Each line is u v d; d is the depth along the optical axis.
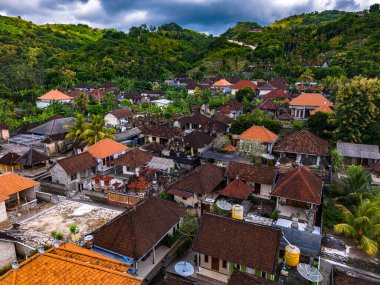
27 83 127.06
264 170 41.94
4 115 83.31
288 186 36.91
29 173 50.84
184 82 139.62
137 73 157.12
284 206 38.00
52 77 137.50
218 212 36.47
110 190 43.94
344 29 150.00
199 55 194.38
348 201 38.59
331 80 97.06
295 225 32.06
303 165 47.22
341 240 33.25
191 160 52.84
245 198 37.84
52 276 16.84
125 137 65.31
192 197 39.91
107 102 96.19
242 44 192.75
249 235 27.11
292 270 28.34
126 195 39.59
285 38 168.38
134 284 17.48
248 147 52.56
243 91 90.19
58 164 46.97
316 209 35.59
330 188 41.41
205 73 157.75
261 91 100.44
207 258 28.16
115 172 51.41
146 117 82.69
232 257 26.17
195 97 100.69
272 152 55.09
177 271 26.62
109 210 37.28
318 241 30.81
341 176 43.88
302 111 71.00
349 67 111.31
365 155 47.69
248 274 23.42
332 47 140.25
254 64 153.00
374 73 98.12
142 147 61.81
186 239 33.12
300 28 181.88
